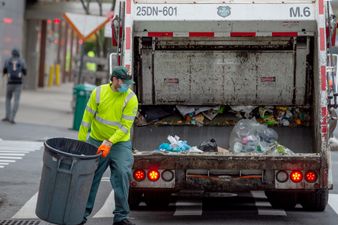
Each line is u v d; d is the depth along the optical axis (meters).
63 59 115.62
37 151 39.53
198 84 25.27
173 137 24.16
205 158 22.16
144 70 25.02
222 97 25.47
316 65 23.00
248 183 22.28
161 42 24.53
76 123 50.31
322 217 23.92
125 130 20.69
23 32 82.75
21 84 51.03
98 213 24.27
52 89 95.56
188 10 23.45
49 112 61.59
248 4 23.47
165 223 22.67
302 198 24.62
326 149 22.17
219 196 28.27
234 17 23.36
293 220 23.33
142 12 23.38
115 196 20.98
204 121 25.55
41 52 93.44
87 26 52.84
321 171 22.14
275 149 23.34
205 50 24.84
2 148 40.03
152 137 25.20
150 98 25.39
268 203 26.62
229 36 23.64
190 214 24.41
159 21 23.38
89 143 20.05
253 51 24.81
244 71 25.09
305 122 25.28
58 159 18.66
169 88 25.30
